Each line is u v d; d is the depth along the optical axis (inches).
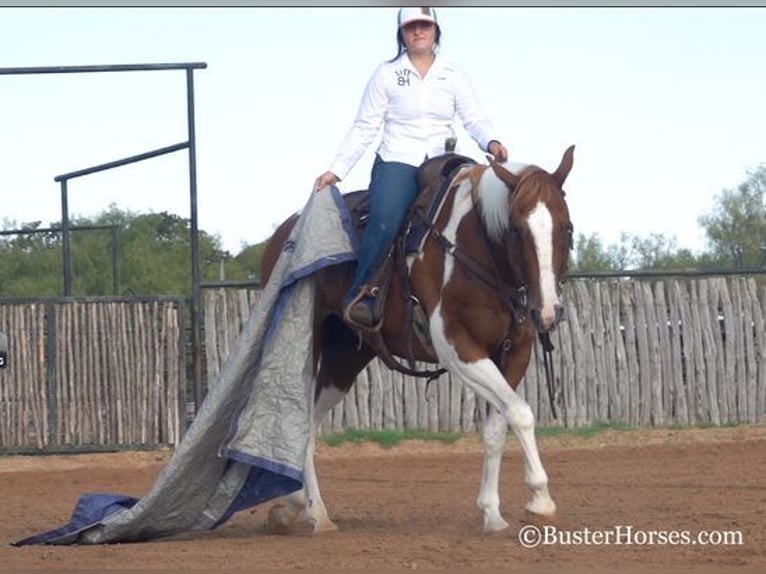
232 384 353.1
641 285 636.7
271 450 351.9
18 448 611.8
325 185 357.4
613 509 391.9
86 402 614.5
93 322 615.8
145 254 1378.0
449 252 331.3
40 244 1403.8
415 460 565.6
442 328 331.9
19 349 613.9
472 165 343.6
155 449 614.5
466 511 406.0
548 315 300.0
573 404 632.4
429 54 360.2
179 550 326.6
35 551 331.0
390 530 363.3
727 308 637.9
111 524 345.7
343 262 358.9
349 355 387.5
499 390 326.6
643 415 634.8
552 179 313.0
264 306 359.6
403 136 355.9
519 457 562.9
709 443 585.6
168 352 616.4
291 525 367.2
